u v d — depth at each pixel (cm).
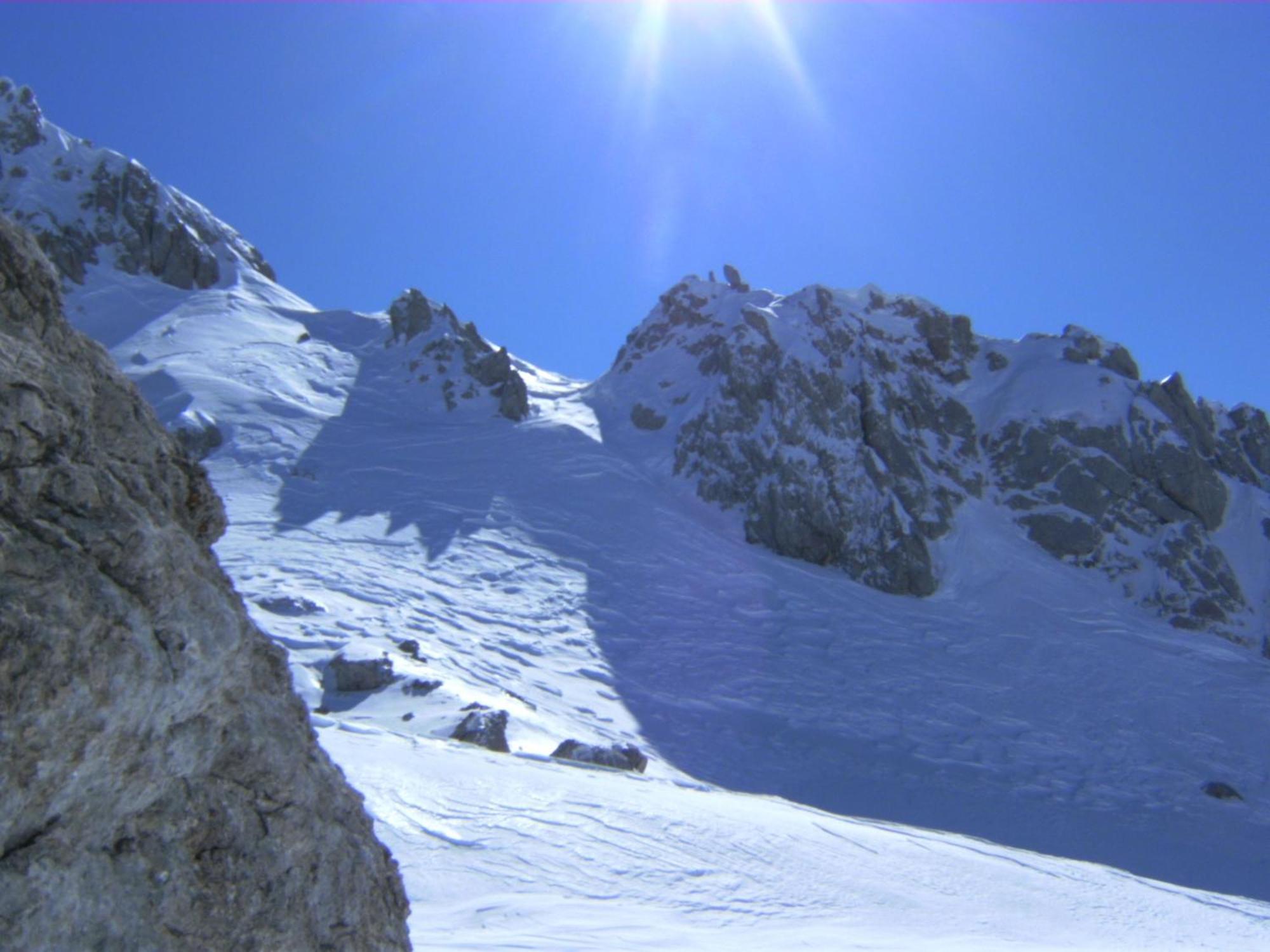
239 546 4078
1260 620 5116
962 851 1689
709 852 1407
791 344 5803
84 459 376
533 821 1407
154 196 8181
